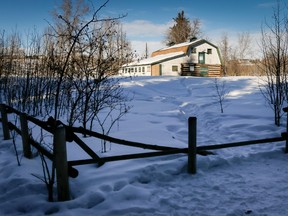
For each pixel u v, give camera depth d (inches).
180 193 153.1
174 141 236.7
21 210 135.7
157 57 1609.3
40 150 172.6
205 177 175.0
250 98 480.1
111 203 138.9
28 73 380.8
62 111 382.6
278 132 274.5
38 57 390.9
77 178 163.9
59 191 140.3
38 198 141.3
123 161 188.2
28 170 174.6
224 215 131.6
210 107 430.9
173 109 427.2
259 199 146.3
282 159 208.8
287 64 320.8
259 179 171.9
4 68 438.0
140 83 711.7
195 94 594.2
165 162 182.9
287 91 337.4
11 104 386.0
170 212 134.4
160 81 756.6
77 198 141.3
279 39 311.6
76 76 279.6
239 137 268.5
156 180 167.9
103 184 153.5
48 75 386.3
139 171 170.1
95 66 271.1
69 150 212.8
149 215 131.5
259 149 228.4
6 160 201.8
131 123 317.4
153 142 232.2
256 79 746.8
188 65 1518.2
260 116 343.6
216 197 148.7
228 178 173.8
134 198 144.1
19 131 224.8
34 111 369.4
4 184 157.4
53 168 140.4
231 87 650.2
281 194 151.6
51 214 131.5
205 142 256.7
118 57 289.9
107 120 333.7
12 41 442.3
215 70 1589.6
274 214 132.0
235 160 201.2
